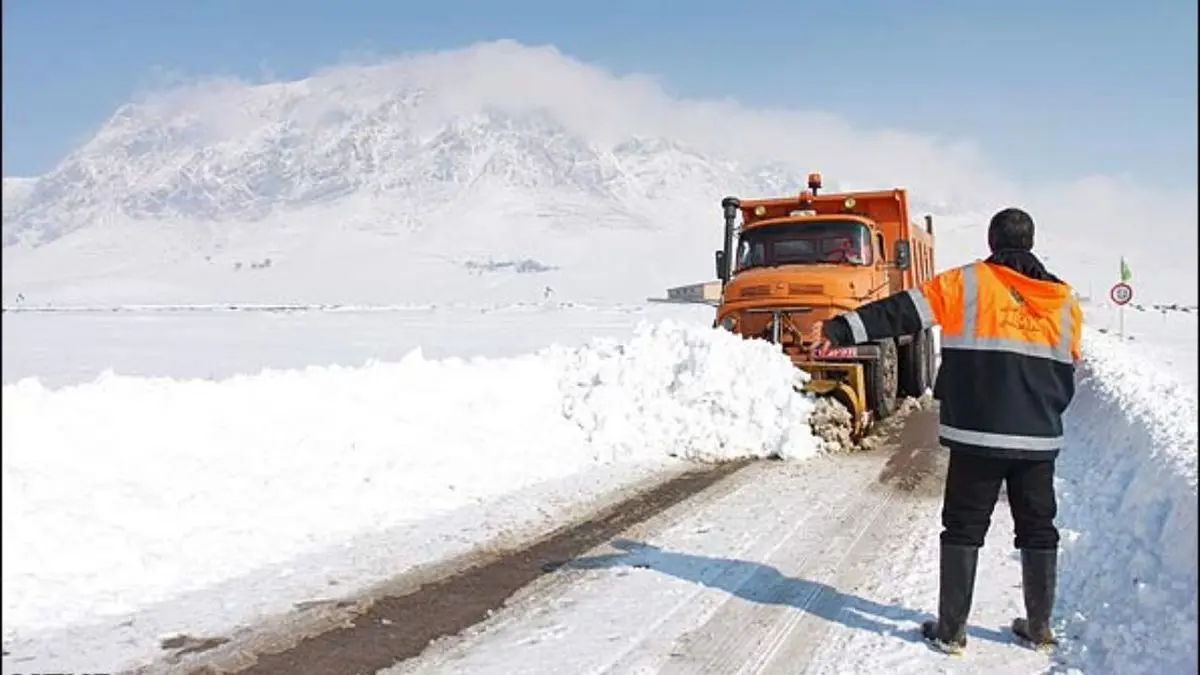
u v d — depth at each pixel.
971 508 4.50
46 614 5.01
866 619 4.97
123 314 70.62
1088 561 5.67
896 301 4.46
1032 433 4.35
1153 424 8.01
